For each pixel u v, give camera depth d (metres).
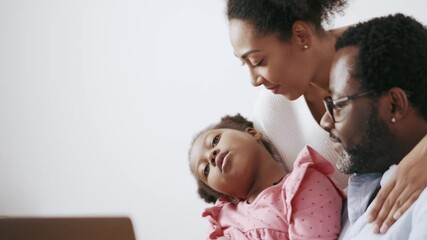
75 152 2.66
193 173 1.58
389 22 0.98
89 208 2.63
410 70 0.94
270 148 1.53
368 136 0.97
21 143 2.77
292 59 1.23
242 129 1.55
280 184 1.39
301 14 1.21
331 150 1.43
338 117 1.00
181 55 2.40
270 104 1.52
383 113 0.96
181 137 2.41
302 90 1.27
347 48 1.00
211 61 2.33
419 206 0.89
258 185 1.46
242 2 1.22
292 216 1.26
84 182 2.64
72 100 2.68
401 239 0.90
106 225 0.77
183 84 2.40
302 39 1.22
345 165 1.04
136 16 2.51
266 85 1.27
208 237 1.44
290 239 1.25
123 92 2.55
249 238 1.35
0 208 2.79
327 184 1.29
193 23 2.37
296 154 1.50
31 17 2.75
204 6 2.34
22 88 2.77
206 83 2.34
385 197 0.96
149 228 2.48
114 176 2.58
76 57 2.66
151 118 2.49
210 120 2.33
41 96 2.74
